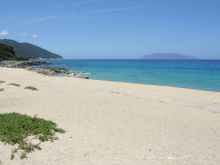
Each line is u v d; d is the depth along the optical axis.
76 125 11.46
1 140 8.49
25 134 9.07
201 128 12.41
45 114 13.32
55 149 8.22
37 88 24.03
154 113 15.74
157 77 50.75
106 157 7.79
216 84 38.50
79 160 7.45
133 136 10.27
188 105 20.25
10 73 52.12
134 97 22.61
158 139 10.05
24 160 7.22
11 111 13.60
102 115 14.05
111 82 37.47
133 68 89.06
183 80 44.59
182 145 9.44
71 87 28.17
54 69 65.81
